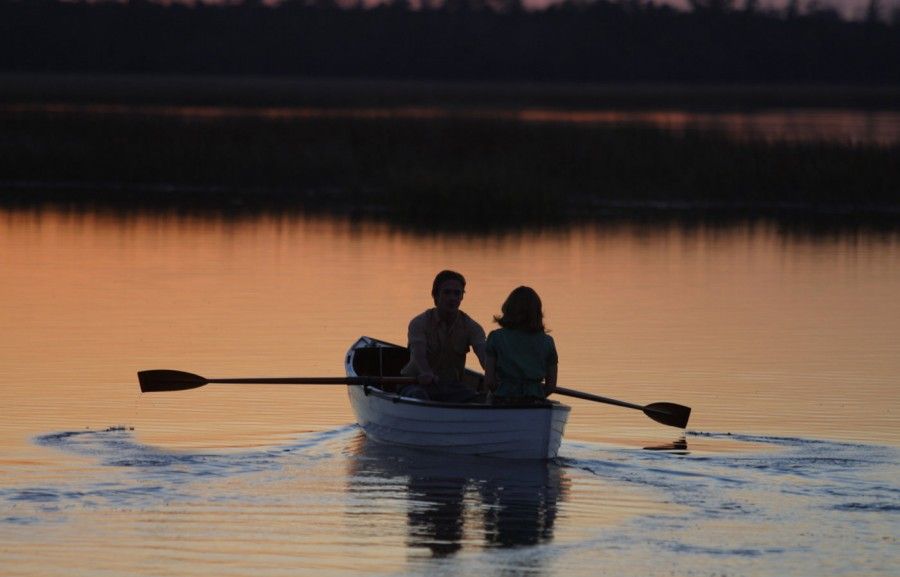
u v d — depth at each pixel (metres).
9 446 37.88
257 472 35.66
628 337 57.72
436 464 36.81
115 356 52.16
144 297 67.44
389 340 55.97
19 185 131.50
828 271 80.94
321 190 132.00
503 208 114.44
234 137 143.12
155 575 27.48
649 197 126.00
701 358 53.25
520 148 134.25
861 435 40.44
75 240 91.19
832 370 51.00
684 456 37.75
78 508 31.92
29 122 153.50
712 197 125.88
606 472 35.88
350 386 42.25
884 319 63.44
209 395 45.81
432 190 114.44
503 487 34.31
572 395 39.06
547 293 70.25
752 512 32.06
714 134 144.38
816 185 125.06
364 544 29.56
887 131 199.50
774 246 93.69
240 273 76.50
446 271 40.00
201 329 58.41
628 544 29.61
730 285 74.38
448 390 40.03
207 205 116.88
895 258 87.81
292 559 28.56
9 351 53.03
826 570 28.03
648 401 45.59
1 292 68.62
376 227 102.69
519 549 29.28
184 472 35.47
